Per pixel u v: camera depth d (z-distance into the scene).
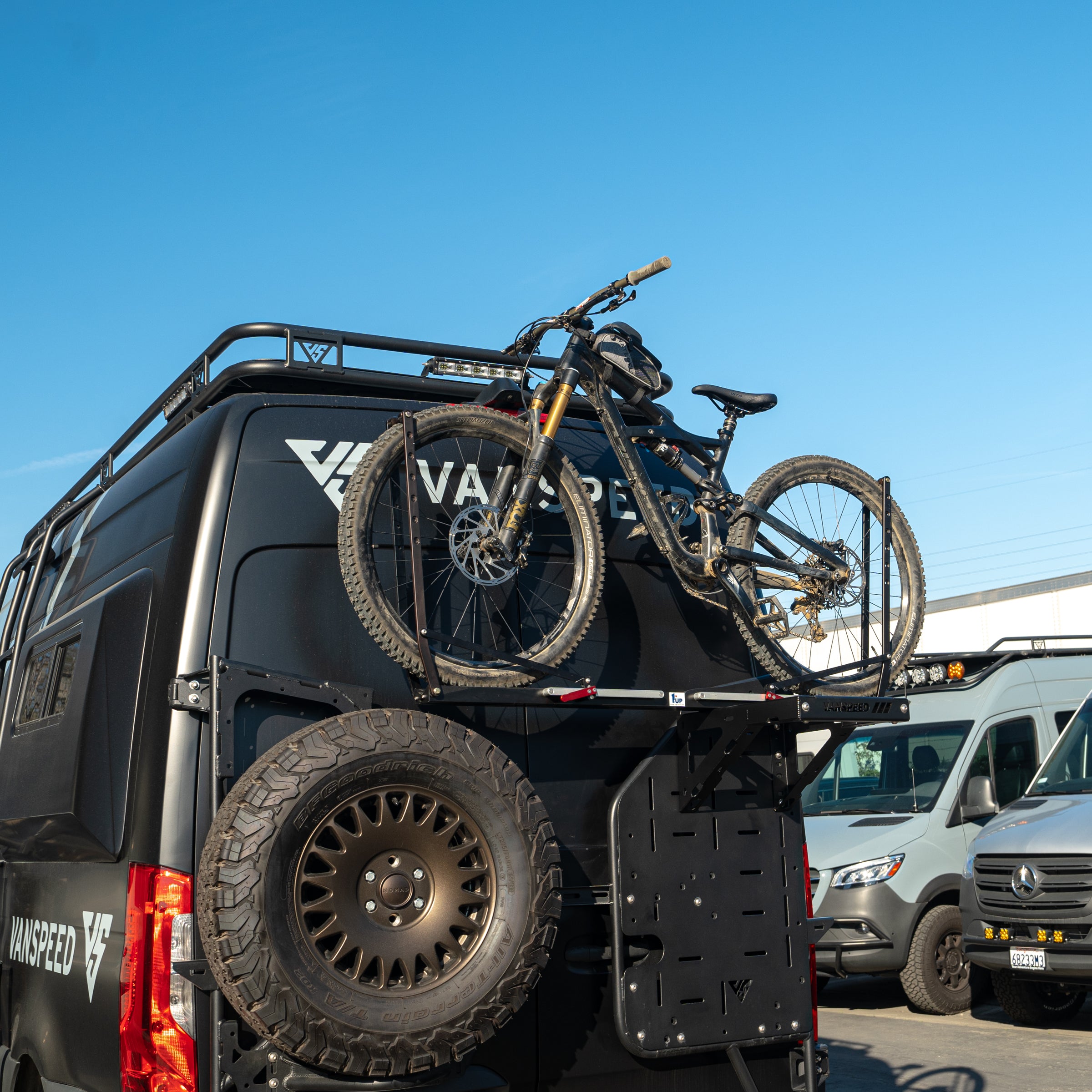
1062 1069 7.47
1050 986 8.96
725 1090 3.63
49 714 4.00
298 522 3.35
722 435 4.54
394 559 3.49
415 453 3.50
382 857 2.93
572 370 3.94
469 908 3.01
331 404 3.52
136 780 3.12
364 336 3.94
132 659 3.34
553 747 3.57
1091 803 8.34
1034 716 10.79
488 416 3.65
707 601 4.08
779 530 4.39
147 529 3.63
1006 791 10.40
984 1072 7.43
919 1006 9.55
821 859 9.94
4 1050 4.28
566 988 3.42
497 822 3.03
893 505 4.53
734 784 3.73
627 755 3.69
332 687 3.18
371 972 2.88
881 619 4.43
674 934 3.53
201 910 2.77
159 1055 2.85
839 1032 8.93
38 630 4.60
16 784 4.20
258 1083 2.84
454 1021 2.88
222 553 3.24
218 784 2.97
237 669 3.05
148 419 4.53
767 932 3.68
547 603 3.74
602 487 4.04
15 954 4.21
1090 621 23.64
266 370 3.74
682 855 3.59
